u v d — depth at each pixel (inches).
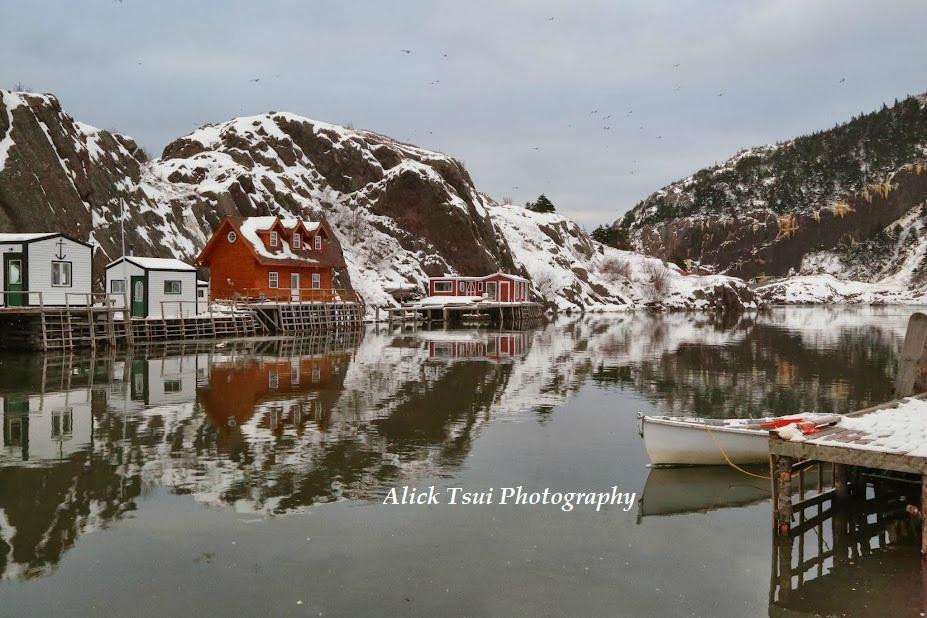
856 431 504.1
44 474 606.9
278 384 1104.2
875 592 405.4
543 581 415.8
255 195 3341.5
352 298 2773.1
